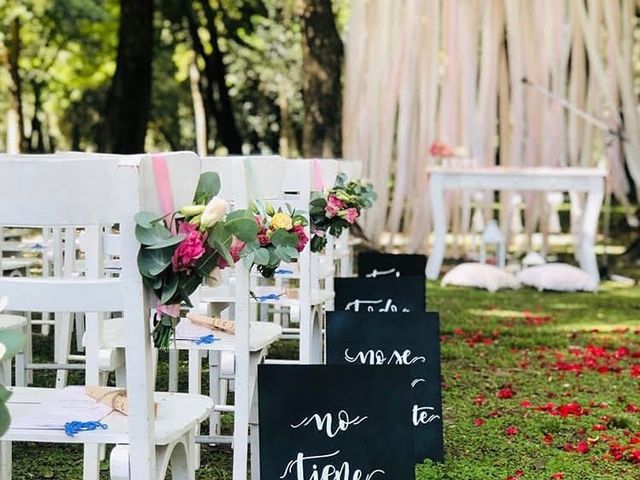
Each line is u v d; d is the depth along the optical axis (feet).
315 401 8.98
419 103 33.71
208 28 50.37
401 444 9.00
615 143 33.58
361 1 33.50
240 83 67.00
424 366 12.12
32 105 80.89
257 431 10.86
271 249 10.07
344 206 15.19
